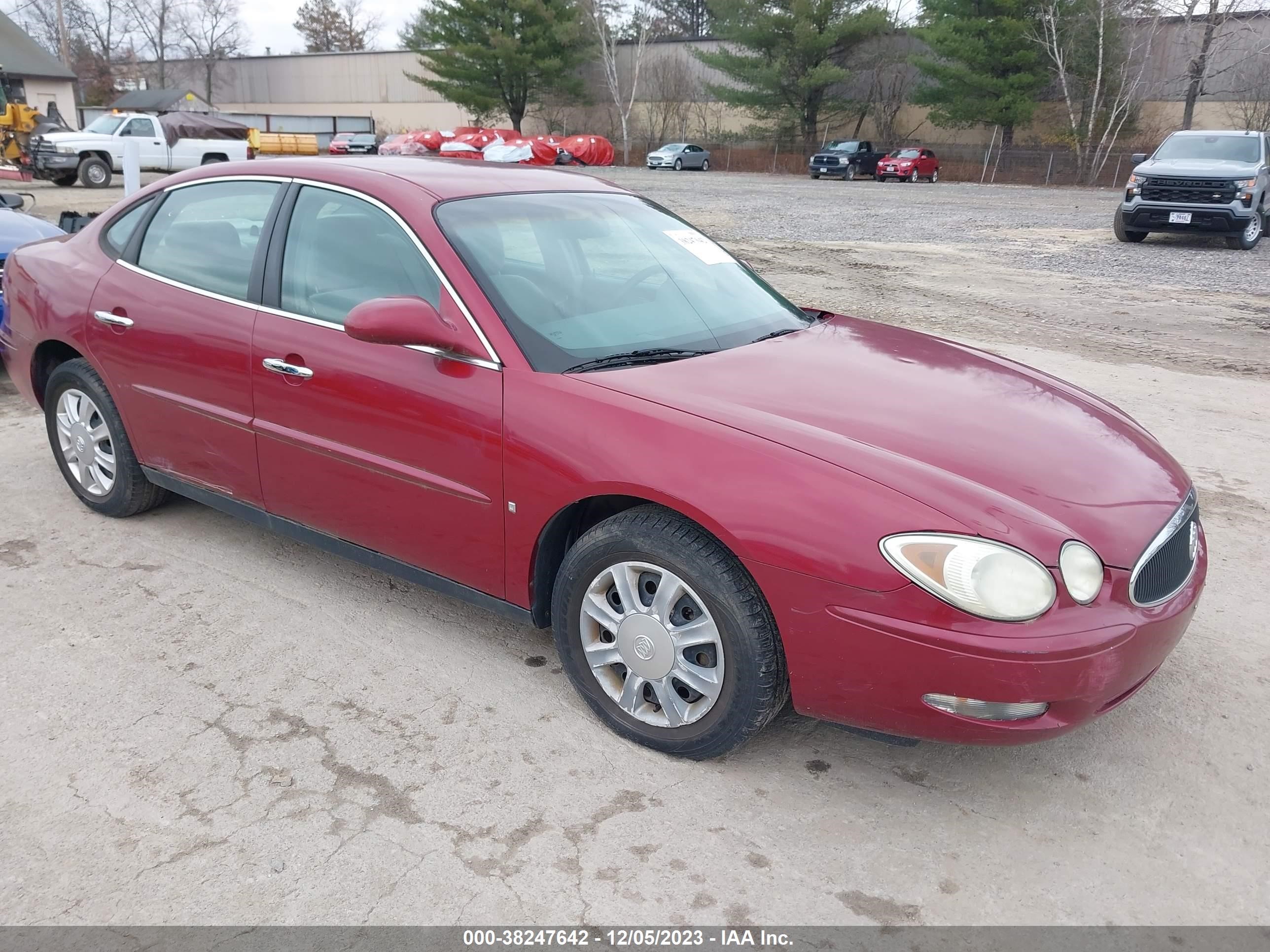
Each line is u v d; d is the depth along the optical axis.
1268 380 7.36
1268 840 2.56
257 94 75.81
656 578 2.75
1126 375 7.42
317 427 3.29
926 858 2.47
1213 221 15.34
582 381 2.82
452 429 2.95
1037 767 2.85
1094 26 39.84
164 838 2.46
